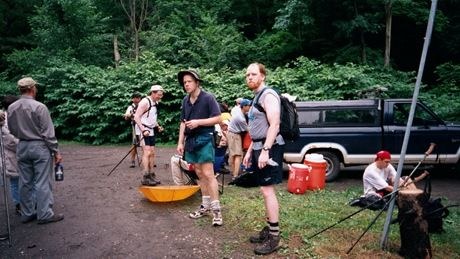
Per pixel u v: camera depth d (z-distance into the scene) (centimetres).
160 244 446
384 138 777
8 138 541
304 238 445
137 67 1468
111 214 552
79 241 458
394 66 1750
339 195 655
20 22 2255
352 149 780
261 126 398
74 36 1822
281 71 1421
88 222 520
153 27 1966
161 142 1390
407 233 400
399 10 1659
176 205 589
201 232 477
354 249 421
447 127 783
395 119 786
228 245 438
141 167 915
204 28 1828
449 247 436
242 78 1392
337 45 1909
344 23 1666
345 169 930
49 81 1496
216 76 1447
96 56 1862
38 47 1817
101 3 2173
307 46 1945
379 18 1734
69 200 626
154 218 531
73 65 1541
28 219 524
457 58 1834
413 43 1925
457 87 1411
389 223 419
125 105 1381
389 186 569
